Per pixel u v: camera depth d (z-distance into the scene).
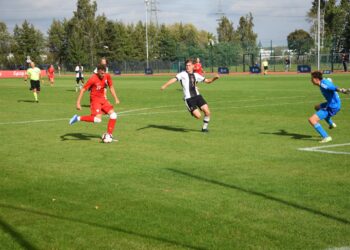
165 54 94.19
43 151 10.52
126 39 94.25
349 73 55.22
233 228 5.49
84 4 93.94
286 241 5.07
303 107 19.34
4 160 9.57
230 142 11.26
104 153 10.17
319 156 9.38
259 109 18.83
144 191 7.09
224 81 44.72
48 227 5.67
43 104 23.16
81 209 6.31
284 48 71.25
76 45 92.00
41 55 97.31
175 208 6.25
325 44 72.75
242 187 7.19
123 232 5.44
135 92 31.28
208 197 6.71
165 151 10.27
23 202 6.68
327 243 5.00
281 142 11.10
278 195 6.73
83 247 5.05
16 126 14.86
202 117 16.47
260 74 65.06
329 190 6.95
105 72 11.48
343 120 14.93
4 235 5.44
